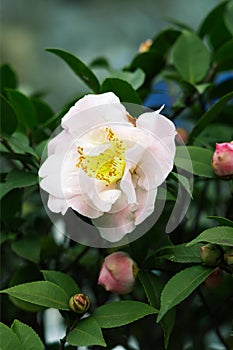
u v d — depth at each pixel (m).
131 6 1.90
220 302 0.76
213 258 0.60
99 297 0.75
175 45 0.78
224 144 0.62
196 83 0.77
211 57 0.81
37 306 0.70
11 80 0.81
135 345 0.79
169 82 0.83
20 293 0.60
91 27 1.91
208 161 0.63
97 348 0.70
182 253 0.62
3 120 0.69
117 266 0.62
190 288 0.58
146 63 0.81
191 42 0.78
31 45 1.92
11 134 0.70
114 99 0.59
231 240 0.58
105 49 1.86
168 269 0.69
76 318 0.61
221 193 0.84
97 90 0.72
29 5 1.96
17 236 0.73
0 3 1.93
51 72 1.88
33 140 0.77
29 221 0.78
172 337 0.73
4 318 0.78
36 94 0.91
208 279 0.63
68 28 1.92
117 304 0.61
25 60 1.91
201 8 1.83
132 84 0.70
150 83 0.83
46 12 1.96
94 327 0.59
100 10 1.92
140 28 1.88
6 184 0.68
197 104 0.82
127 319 0.60
